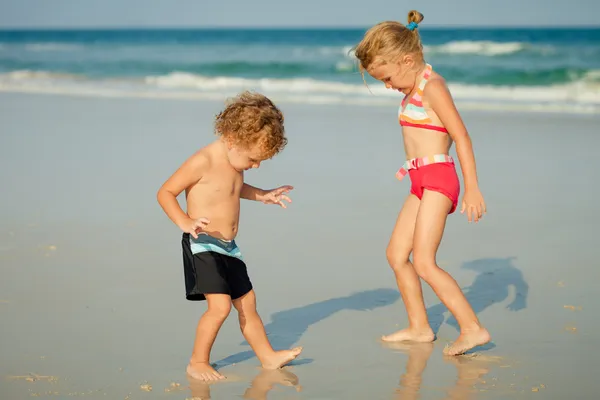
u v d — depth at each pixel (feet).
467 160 28.60
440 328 32.89
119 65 247.91
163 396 25.62
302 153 78.48
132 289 37.37
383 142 84.79
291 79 192.34
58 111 116.37
